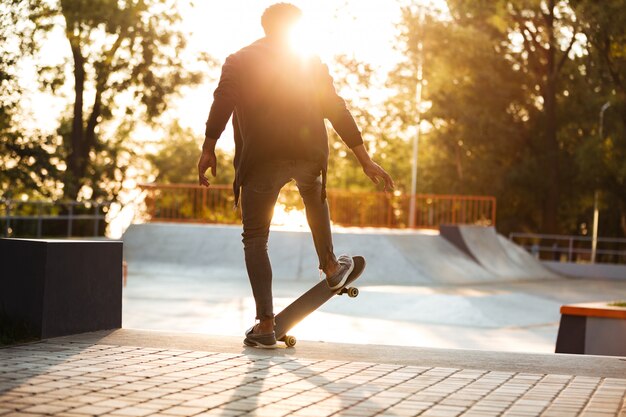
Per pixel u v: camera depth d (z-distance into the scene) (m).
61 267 6.55
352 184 66.69
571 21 41.50
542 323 19.38
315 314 18.86
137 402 4.24
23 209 31.42
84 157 34.53
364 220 33.19
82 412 4.00
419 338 16.22
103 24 30.83
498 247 34.91
